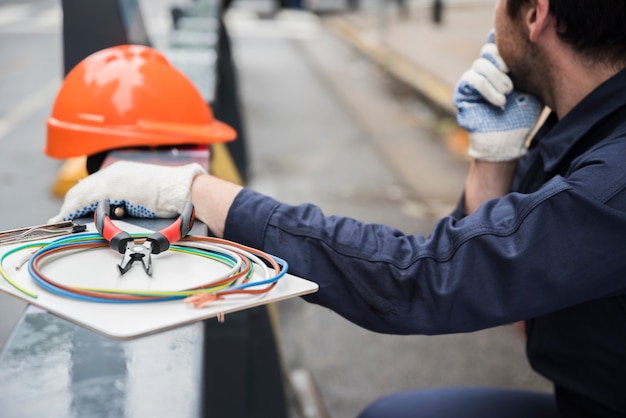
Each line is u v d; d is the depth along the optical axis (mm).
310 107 9266
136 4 2590
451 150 7449
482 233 1192
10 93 8758
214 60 3076
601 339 1367
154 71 1715
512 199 1225
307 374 3279
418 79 10352
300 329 3773
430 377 3377
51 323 875
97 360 792
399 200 5789
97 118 1656
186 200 1285
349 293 1243
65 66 2094
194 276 1035
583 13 1323
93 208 1271
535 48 1426
